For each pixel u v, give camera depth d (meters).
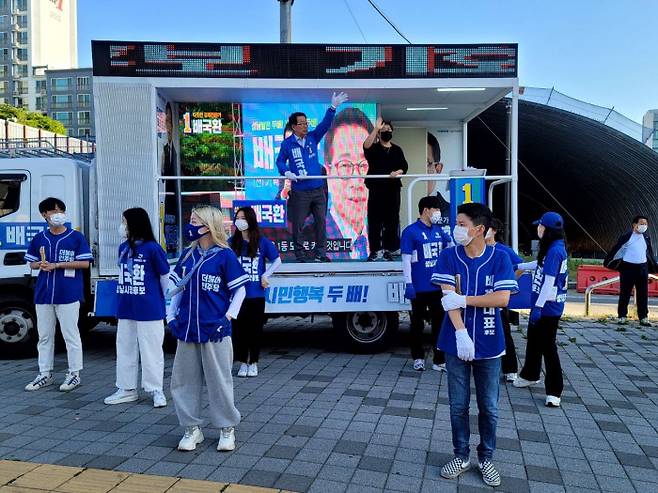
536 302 5.33
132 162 6.86
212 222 4.30
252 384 6.05
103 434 4.66
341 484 3.81
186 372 4.30
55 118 108.12
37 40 111.25
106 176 6.84
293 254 7.72
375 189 7.88
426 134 9.03
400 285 7.06
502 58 7.10
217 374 4.24
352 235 7.91
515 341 8.23
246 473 3.95
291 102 7.80
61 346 7.98
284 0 10.73
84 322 8.00
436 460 4.20
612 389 5.95
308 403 5.43
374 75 7.05
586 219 28.34
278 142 7.82
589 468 4.11
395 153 7.95
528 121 20.56
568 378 6.35
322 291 7.03
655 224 22.33
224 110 7.81
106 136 6.83
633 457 4.29
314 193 7.47
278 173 7.78
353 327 7.36
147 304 5.34
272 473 3.96
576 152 22.33
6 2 109.88
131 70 6.82
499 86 7.09
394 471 4.01
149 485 3.73
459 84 7.09
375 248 7.91
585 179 24.72
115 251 6.88
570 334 8.67
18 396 5.70
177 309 4.35
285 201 7.78
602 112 18.38
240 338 6.37
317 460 4.17
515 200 7.14
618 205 24.80
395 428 4.80
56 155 8.58
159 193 6.99
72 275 5.90
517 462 4.19
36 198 7.13
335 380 6.20
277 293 7.00
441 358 6.52
